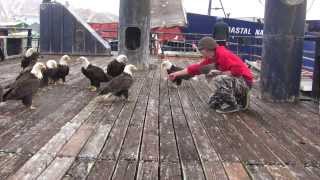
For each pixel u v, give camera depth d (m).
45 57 10.40
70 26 11.30
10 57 9.58
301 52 5.03
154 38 12.26
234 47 11.05
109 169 2.66
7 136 3.30
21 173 2.56
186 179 2.55
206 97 5.21
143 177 2.56
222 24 9.64
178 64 9.52
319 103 4.91
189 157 2.94
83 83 6.05
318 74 5.18
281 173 2.70
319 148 3.25
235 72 4.45
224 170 2.72
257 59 9.98
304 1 4.94
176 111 4.37
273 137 3.52
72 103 4.62
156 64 9.22
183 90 5.69
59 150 2.98
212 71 4.55
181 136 3.44
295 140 3.46
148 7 8.06
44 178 2.49
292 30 4.96
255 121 4.06
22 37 10.23
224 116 4.22
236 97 4.47
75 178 2.51
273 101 5.04
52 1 11.47
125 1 7.99
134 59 8.02
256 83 6.72
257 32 16.55
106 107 4.45
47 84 5.71
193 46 12.76
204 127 3.75
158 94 5.33
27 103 4.29
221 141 3.34
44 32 11.30
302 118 4.27
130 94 5.25
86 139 3.26
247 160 2.92
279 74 5.01
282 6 4.91
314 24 10.46
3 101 4.30
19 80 4.32
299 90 5.12
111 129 3.57
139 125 3.74
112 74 5.67
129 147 3.10
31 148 3.02
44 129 3.52
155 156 2.93
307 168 2.81
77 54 11.36
